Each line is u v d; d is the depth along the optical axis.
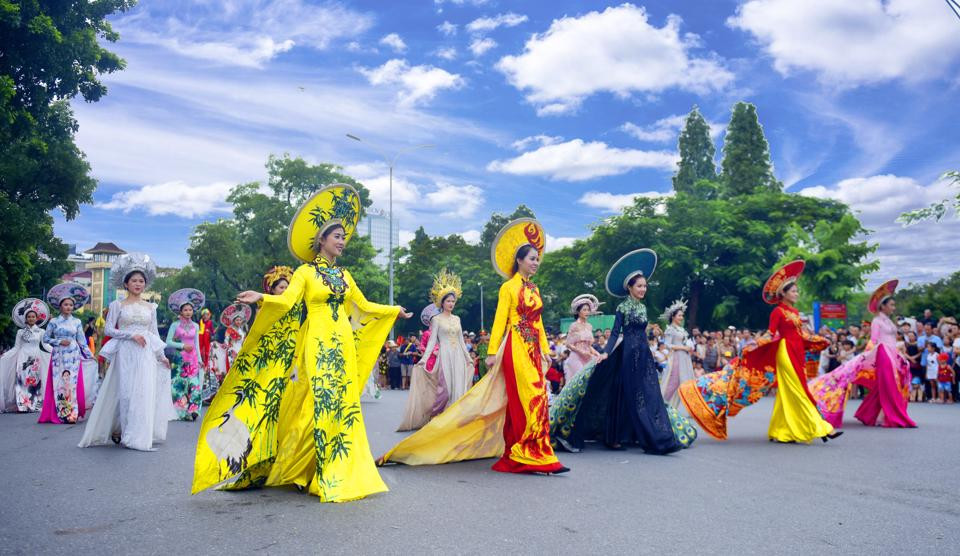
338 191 5.73
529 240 7.12
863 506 4.98
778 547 3.92
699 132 60.28
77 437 9.34
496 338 6.83
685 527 4.35
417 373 10.69
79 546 3.86
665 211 46.69
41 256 29.59
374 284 55.62
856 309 40.84
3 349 24.72
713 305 46.34
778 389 8.90
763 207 45.28
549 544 3.94
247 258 51.69
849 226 40.28
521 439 6.48
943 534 4.22
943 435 9.45
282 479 5.44
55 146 25.92
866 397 11.02
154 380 8.18
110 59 25.83
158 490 5.46
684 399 9.07
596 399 8.36
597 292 52.00
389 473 6.35
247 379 5.28
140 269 8.33
